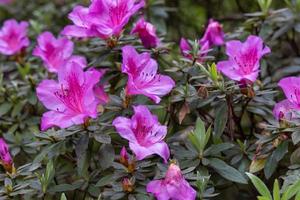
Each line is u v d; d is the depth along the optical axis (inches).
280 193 32.4
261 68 41.1
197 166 34.2
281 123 33.7
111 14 36.0
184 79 37.5
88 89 33.2
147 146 32.6
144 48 38.5
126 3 35.8
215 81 35.3
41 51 42.0
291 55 46.9
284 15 43.1
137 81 34.6
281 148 34.0
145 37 38.2
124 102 35.0
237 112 38.5
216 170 34.1
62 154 35.7
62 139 34.6
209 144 37.3
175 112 37.2
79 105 33.6
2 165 34.9
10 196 33.5
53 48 41.9
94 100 33.2
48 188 34.3
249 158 35.3
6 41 46.9
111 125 34.2
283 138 34.0
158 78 34.7
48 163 33.8
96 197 34.8
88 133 34.0
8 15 62.7
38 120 41.0
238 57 35.6
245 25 43.3
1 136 41.6
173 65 39.3
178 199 31.4
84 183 34.8
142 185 32.9
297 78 34.0
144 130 32.7
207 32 40.3
